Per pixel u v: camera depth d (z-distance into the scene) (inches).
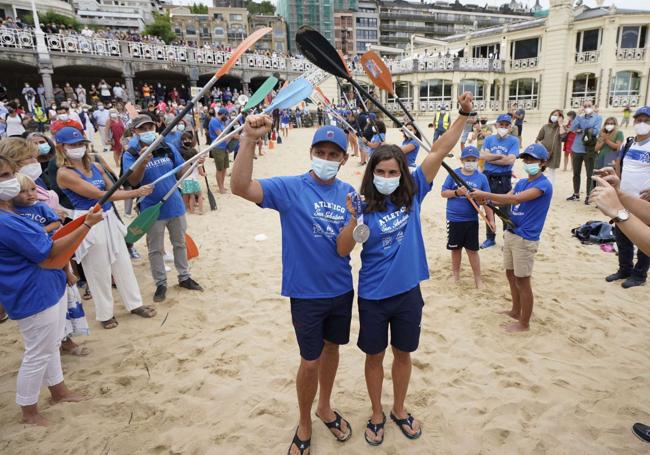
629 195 83.1
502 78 1379.2
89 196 152.6
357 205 88.4
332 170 95.0
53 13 1875.0
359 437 109.2
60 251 107.2
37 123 725.3
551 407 119.2
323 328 103.0
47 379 121.3
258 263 234.1
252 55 1248.8
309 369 97.2
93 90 966.4
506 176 236.4
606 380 131.3
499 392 125.8
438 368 137.5
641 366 138.4
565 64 1245.1
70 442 109.1
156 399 125.0
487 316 170.4
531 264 150.9
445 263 227.9
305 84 106.3
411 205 99.2
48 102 951.6
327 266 96.4
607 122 307.3
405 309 100.0
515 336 156.0
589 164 336.8
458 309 176.4
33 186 116.3
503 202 146.8
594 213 315.3
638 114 179.8
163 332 162.6
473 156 185.6
